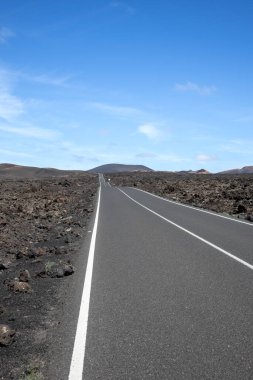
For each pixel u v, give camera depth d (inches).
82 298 310.8
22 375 198.7
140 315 270.5
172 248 511.8
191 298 304.5
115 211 1027.3
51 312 287.3
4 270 434.0
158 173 5167.3
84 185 2691.9
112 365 203.2
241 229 687.7
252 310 277.0
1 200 1247.5
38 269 423.8
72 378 192.2
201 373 192.7
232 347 219.3
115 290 329.4
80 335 240.8
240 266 408.8
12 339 236.2
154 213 973.8
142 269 399.2
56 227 758.5
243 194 1389.0
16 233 676.7
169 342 227.0
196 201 1403.8
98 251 497.7
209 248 510.3
